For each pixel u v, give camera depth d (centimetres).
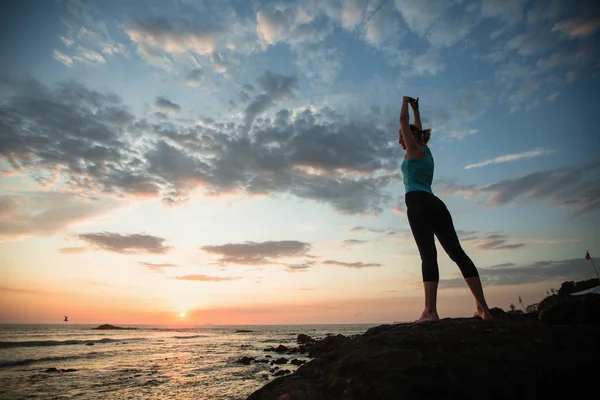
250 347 4038
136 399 1255
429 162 364
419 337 277
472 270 328
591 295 322
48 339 4059
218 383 1602
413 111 417
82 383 1527
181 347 3881
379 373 254
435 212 338
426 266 329
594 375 212
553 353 230
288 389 282
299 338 4791
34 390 1354
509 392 220
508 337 253
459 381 233
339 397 257
